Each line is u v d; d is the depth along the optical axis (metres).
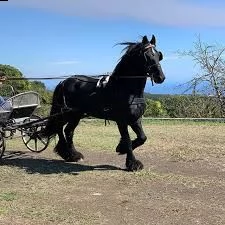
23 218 6.99
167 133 15.73
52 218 6.98
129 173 9.86
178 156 11.69
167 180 9.26
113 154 12.09
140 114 9.84
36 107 11.83
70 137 11.12
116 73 9.76
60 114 10.67
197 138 14.61
